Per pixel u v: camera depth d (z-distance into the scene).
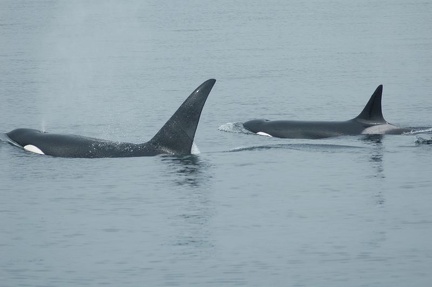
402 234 51.38
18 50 197.62
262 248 49.25
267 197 61.56
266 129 91.62
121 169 70.81
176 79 143.75
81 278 44.69
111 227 54.25
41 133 80.81
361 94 124.25
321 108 112.44
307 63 164.75
